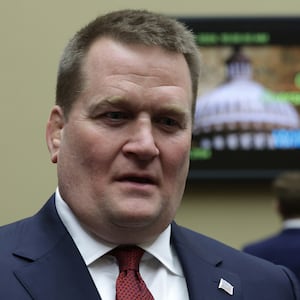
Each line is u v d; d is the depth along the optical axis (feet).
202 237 13.80
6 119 28.76
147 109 11.56
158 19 12.03
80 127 11.78
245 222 29.48
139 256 12.26
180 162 11.94
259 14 29.86
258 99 29.86
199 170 29.53
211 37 29.63
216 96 29.76
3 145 28.68
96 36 11.99
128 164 11.54
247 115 29.81
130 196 11.59
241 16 29.73
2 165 28.60
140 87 11.51
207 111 29.73
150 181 11.71
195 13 29.58
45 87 28.94
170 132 11.86
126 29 11.76
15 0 29.09
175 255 13.03
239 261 13.44
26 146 28.73
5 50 28.96
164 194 11.85
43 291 11.43
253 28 29.78
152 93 11.55
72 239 12.12
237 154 29.68
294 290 13.46
